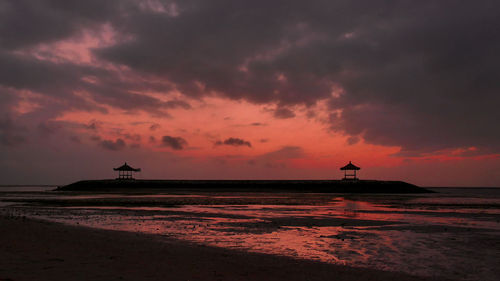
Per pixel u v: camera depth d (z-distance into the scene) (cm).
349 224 2325
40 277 834
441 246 1533
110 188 10519
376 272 1070
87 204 4147
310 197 6562
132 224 2277
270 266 1099
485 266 1171
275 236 1797
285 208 3709
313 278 973
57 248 1221
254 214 3000
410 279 1001
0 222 1838
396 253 1374
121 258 1109
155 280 864
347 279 977
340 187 10825
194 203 4406
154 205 4022
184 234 1838
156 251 1261
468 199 6388
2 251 1123
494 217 2877
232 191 10025
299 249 1442
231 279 921
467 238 1764
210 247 1438
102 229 1955
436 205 4453
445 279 1016
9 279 802
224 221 2470
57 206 3828
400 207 4022
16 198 5538
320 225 2269
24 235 1461
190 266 1045
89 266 978
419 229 2103
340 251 1405
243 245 1525
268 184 11112
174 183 11050
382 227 2188
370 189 10644
